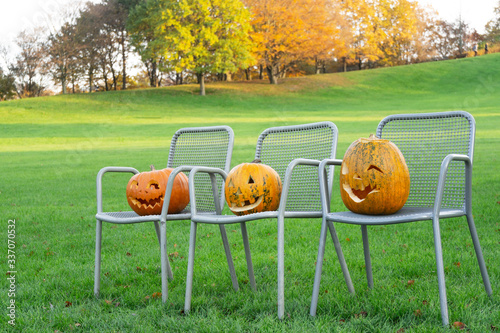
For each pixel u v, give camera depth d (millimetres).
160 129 21688
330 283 2658
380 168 2102
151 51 34531
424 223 4246
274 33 37062
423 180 2590
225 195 2449
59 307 2432
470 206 2252
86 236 4324
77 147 16125
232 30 34812
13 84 35969
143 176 2670
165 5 34094
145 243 3971
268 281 2801
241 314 2230
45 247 3924
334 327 1978
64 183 8117
